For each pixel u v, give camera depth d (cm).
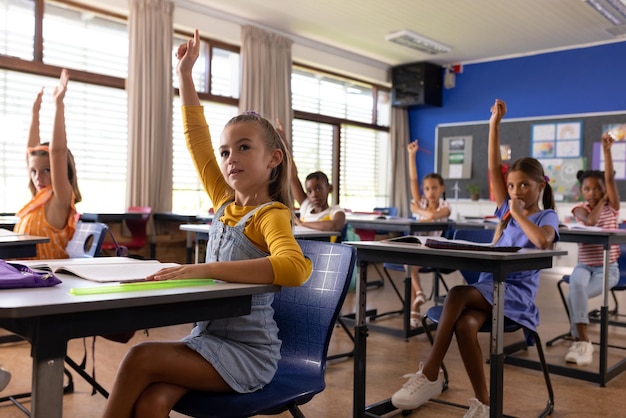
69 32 505
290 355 139
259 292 101
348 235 434
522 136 738
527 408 226
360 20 626
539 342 213
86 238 208
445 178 802
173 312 94
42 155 222
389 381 257
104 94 528
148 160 525
